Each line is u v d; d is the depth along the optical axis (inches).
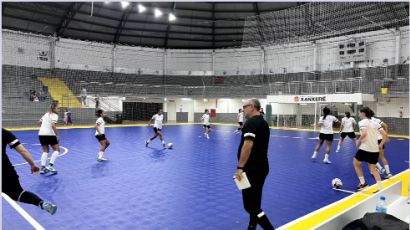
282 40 1032.8
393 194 177.6
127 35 1146.7
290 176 285.1
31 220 164.2
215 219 172.9
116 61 1163.9
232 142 556.7
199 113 1257.4
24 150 133.2
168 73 1220.5
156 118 473.1
